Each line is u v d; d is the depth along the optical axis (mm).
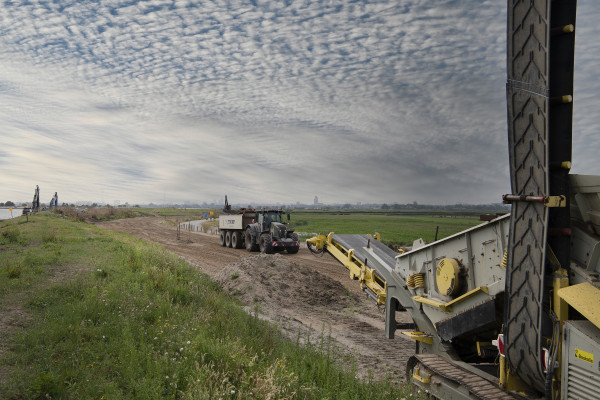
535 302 3758
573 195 3877
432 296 6109
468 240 5336
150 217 91312
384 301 8055
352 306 12602
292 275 14664
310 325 10188
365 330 10141
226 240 31297
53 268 12094
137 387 5004
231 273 14930
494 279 4906
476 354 5930
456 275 5426
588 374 3305
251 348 6719
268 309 11891
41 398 4664
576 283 3738
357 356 8023
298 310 12031
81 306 7859
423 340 6301
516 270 3975
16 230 21781
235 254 25625
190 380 5191
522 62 3881
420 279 6324
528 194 3863
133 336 6766
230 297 12688
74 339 6387
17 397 4590
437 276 5863
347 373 6469
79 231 26547
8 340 6184
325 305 12703
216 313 9133
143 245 22750
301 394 5418
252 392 5090
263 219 26734
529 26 3803
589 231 3783
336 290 14211
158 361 5695
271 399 5004
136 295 9188
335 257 9906
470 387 4543
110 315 7699
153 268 12523
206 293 11312
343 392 5547
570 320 3609
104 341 6527
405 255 6785
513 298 4012
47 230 24453
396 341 9180
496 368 5398
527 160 3865
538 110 3746
